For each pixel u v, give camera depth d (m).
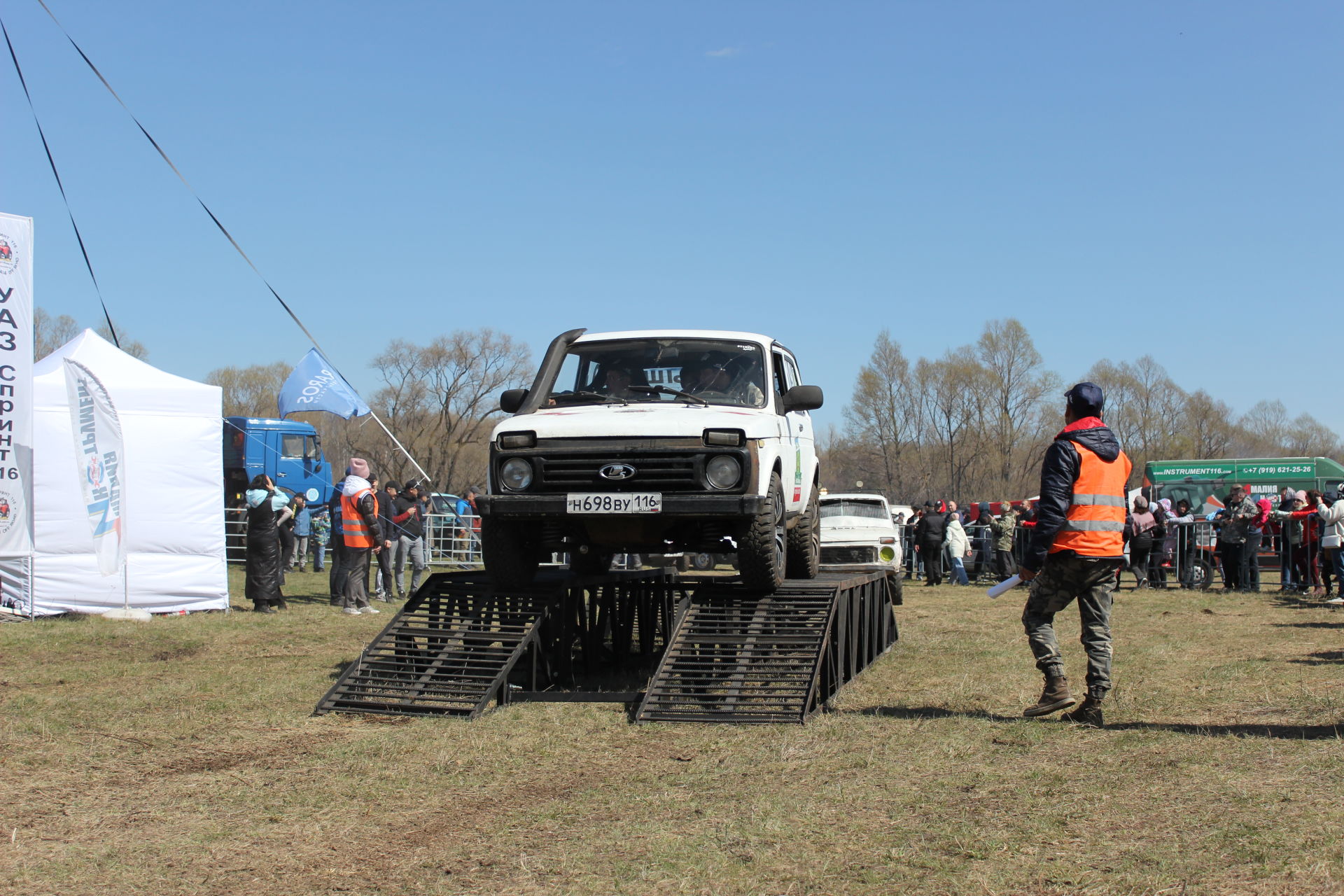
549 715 7.01
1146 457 64.44
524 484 7.31
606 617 9.58
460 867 4.17
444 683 7.32
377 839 4.52
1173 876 3.81
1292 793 4.76
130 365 13.92
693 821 4.68
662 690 7.07
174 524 13.72
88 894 3.91
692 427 7.22
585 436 7.28
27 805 5.03
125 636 11.29
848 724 6.57
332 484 27.42
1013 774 5.32
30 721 6.83
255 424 25.77
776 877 3.96
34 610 12.81
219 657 10.01
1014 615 14.54
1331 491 26.42
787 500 8.16
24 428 12.55
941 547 22.02
